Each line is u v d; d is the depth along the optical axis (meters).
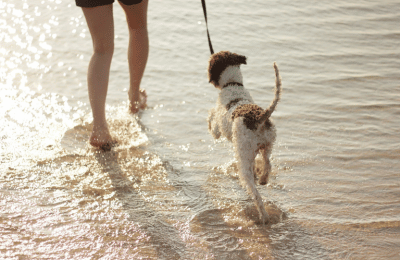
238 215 3.67
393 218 3.62
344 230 3.48
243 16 8.48
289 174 4.28
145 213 3.62
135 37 5.00
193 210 3.71
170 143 4.79
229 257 3.14
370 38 7.73
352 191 4.01
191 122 5.20
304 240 3.36
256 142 3.79
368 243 3.33
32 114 5.06
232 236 3.38
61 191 3.83
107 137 4.55
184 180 4.16
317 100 5.68
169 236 3.34
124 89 5.84
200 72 6.34
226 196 3.95
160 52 6.89
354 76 6.35
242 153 3.77
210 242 3.29
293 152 4.62
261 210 3.56
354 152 4.62
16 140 4.55
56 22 7.74
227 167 4.41
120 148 4.63
